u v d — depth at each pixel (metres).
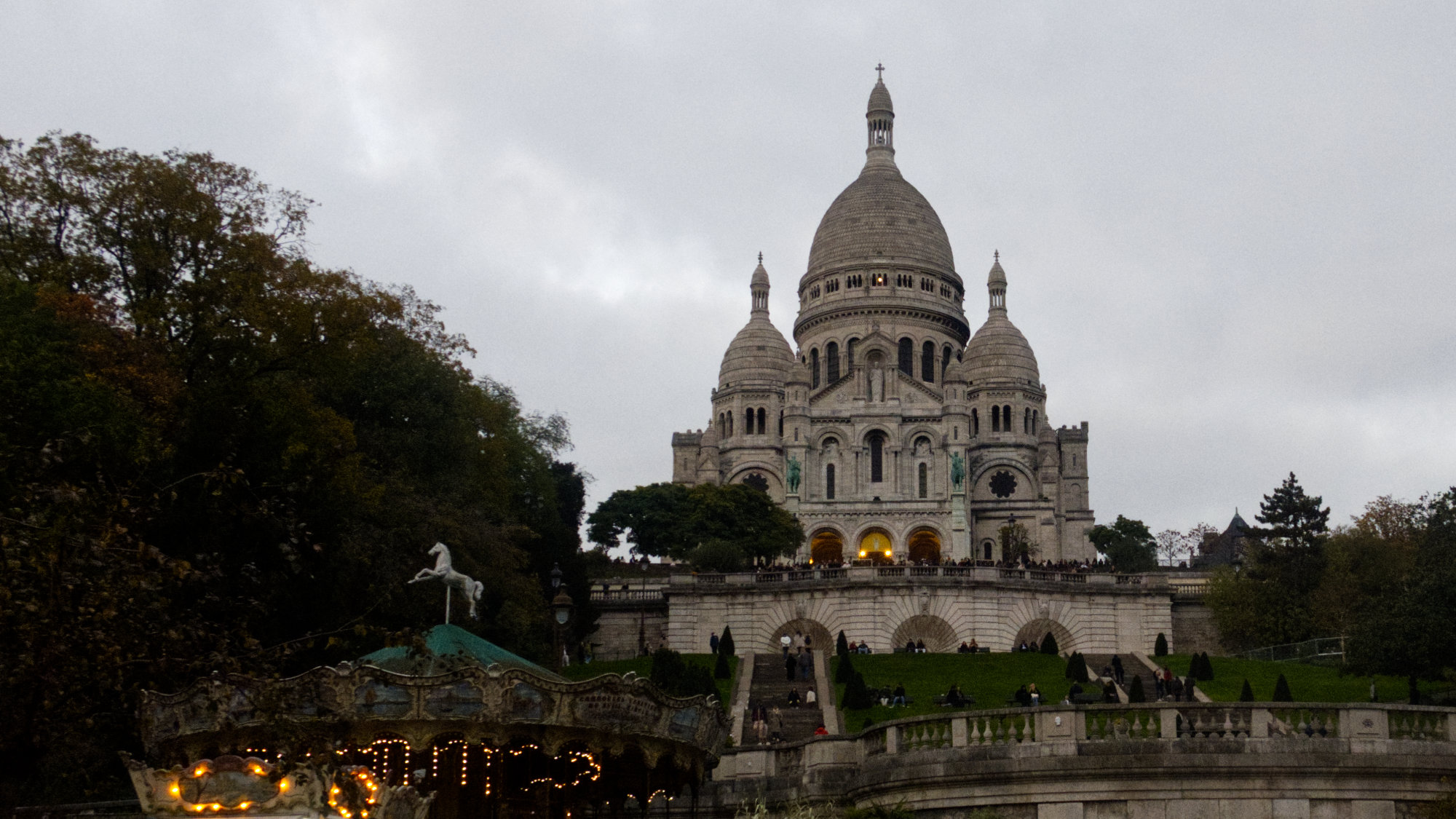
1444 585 67.25
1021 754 36.19
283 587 46.22
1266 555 99.75
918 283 182.62
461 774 33.94
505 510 73.44
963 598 96.38
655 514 128.50
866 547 156.25
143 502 31.81
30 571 27.03
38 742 27.66
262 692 27.31
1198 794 35.41
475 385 76.12
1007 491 167.12
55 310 47.59
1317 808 35.31
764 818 35.75
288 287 54.38
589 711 32.38
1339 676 77.44
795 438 160.75
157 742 32.06
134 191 52.53
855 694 70.88
